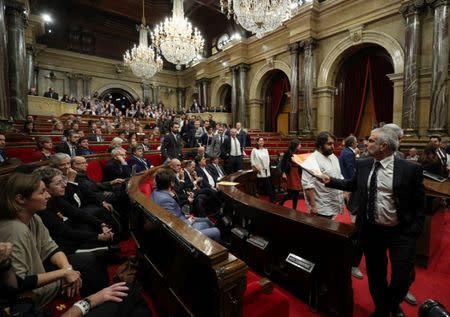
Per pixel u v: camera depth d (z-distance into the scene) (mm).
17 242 1352
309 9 10859
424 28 8195
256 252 2346
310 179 2545
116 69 19047
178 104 21219
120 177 4215
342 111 11375
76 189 2883
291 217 1971
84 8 16656
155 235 1871
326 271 1815
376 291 1947
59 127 7137
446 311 776
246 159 6938
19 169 2514
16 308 1130
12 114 8766
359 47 10320
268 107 15109
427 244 2812
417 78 8250
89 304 1280
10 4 8680
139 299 1400
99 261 1868
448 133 7828
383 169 1824
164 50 10039
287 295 2094
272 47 13578
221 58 17109
